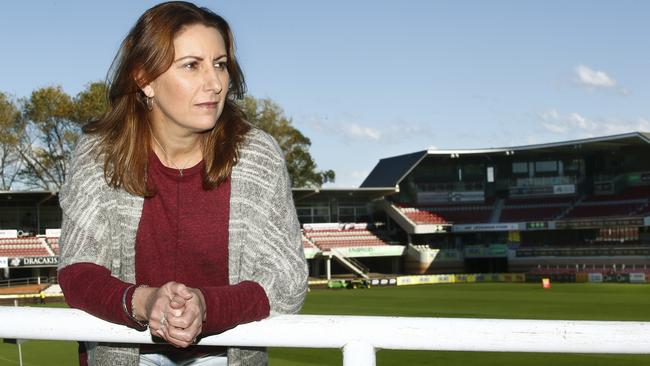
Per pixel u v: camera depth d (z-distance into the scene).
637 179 57.12
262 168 2.01
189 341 1.65
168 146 1.98
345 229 61.12
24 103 56.78
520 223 55.97
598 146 56.66
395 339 1.60
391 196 62.28
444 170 62.50
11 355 16.27
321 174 69.06
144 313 1.68
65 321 1.74
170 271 2.04
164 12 1.93
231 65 2.11
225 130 2.02
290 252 2.01
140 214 2.00
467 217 61.03
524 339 1.56
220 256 2.02
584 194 59.56
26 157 57.75
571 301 33.12
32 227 53.34
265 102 62.69
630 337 1.53
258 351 1.99
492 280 54.47
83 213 1.97
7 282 50.66
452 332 1.57
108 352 1.91
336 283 50.03
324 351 15.68
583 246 53.91
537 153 60.12
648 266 49.31
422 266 58.59
